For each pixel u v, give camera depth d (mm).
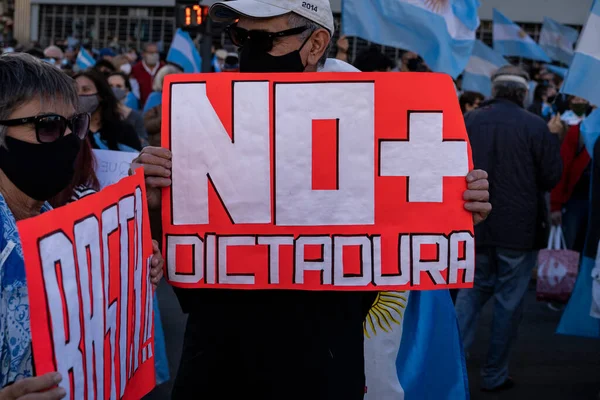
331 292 2174
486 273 5000
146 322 2018
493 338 4938
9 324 1569
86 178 2346
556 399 4805
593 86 4828
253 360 2102
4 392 1432
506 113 4934
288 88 2131
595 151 4855
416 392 2812
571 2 21422
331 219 2145
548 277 6277
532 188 4840
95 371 1638
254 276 2131
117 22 24953
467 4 6027
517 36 11906
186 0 10117
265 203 2135
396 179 2158
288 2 2133
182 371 2156
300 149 2137
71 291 1532
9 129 1672
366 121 2148
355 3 5742
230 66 7953
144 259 1984
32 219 1427
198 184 2129
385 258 2156
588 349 5945
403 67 7270
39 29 25484
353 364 2141
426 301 2848
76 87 1808
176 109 2127
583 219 6590
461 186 2176
